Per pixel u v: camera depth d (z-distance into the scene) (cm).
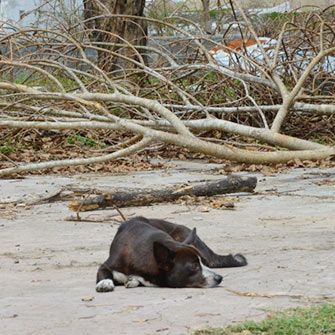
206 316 1056
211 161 3039
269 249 1517
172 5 4116
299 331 963
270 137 2547
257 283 1247
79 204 1978
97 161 2406
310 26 3441
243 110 2897
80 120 2856
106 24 3653
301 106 2927
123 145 2772
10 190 2380
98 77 3020
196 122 2652
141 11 3747
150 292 1223
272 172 2691
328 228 1722
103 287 1234
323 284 1227
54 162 2388
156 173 2738
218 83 3192
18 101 2825
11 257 1538
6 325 1048
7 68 3100
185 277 1241
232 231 1712
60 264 1469
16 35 3103
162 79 2928
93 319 1063
